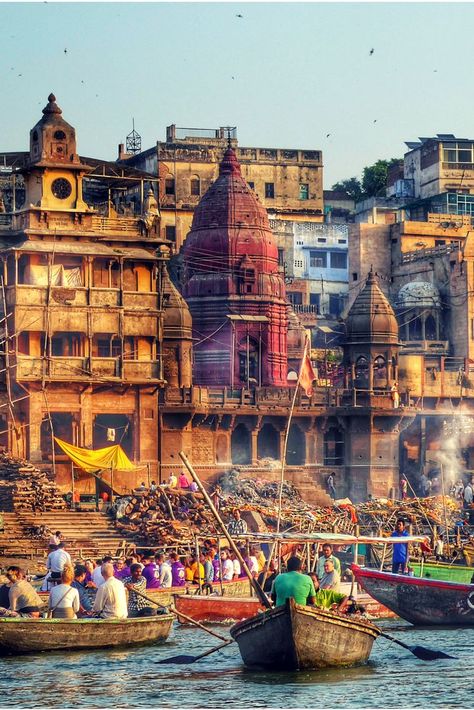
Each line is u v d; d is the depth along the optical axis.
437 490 105.12
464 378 111.31
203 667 44.81
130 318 90.25
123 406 90.19
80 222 89.38
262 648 43.59
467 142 142.12
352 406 100.56
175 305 97.50
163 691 41.09
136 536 76.50
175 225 131.50
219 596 56.66
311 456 99.81
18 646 46.34
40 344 87.50
